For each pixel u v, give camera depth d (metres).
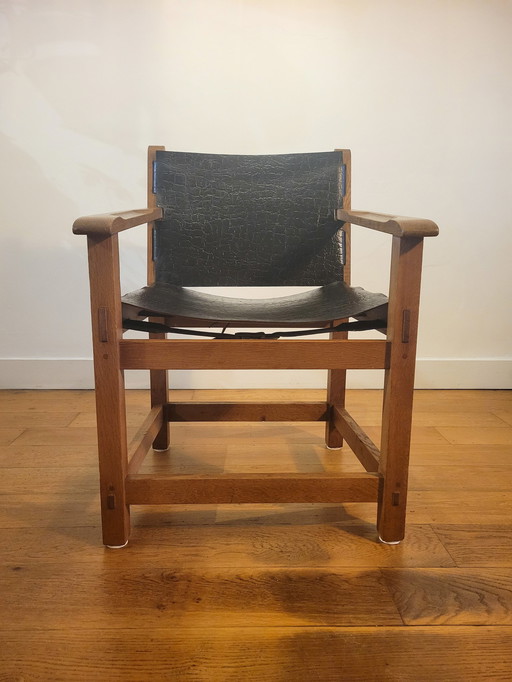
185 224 1.40
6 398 1.82
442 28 1.71
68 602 0.86
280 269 1.42
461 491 1.23
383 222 1.00
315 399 1.83
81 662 0.75
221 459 1.39
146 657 0.76
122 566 0.96
